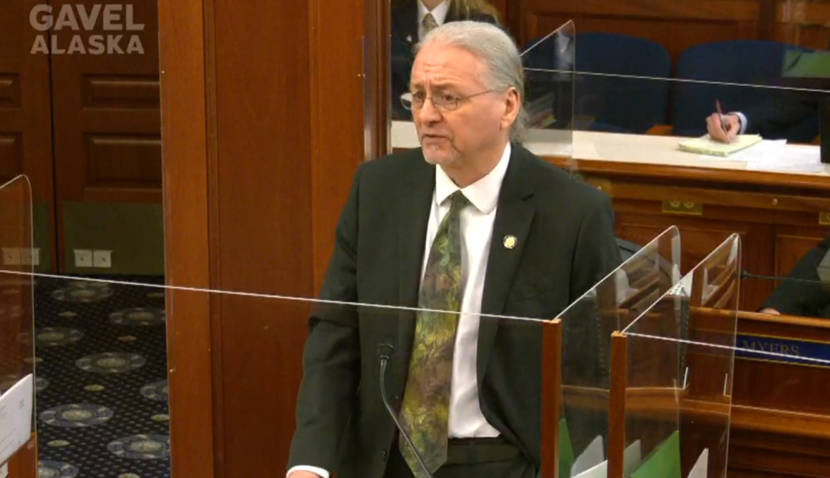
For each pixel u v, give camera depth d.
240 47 11.95
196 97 12.03
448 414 8.48
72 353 9.02
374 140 12.13
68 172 24.17
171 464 9.30
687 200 13.73
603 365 7.88
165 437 9.19
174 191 12.25
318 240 12.23
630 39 19.81
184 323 9.09
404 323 8.43
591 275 9.06
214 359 9.08
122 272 24.48
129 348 9.08
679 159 13.91
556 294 9.05
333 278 9.57
